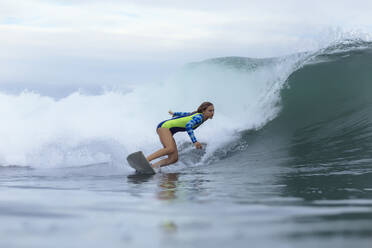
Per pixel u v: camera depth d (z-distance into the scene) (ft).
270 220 23.66
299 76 112.16
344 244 17.66
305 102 101.30
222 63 137.80
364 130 81.61
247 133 92.79
